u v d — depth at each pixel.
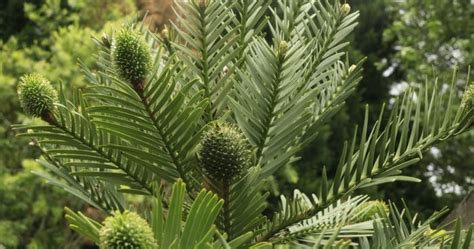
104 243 0.92
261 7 1.56
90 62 6.09
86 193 1.42
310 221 1.48
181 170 1.29
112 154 1.34
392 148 1.32
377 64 10.93
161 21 3.88
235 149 1.22
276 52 1.35
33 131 1.40
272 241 1.41
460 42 8.36
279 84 1.35
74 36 6.13
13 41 7.12
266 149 1.37
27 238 6.49
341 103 1.44
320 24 1.57
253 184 1.30
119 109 1.24
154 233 1.02
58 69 5.97
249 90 1.43
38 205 5.93
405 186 11.24
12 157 6.35
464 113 1.32
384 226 1.33
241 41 1.55
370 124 11.58
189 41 1.44
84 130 1.33
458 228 1.10
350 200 1.58
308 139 1.39
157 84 1.21
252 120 1.35
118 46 1.20
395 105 1.32
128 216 0.94
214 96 1.44
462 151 10.38
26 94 1.30
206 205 1.02
